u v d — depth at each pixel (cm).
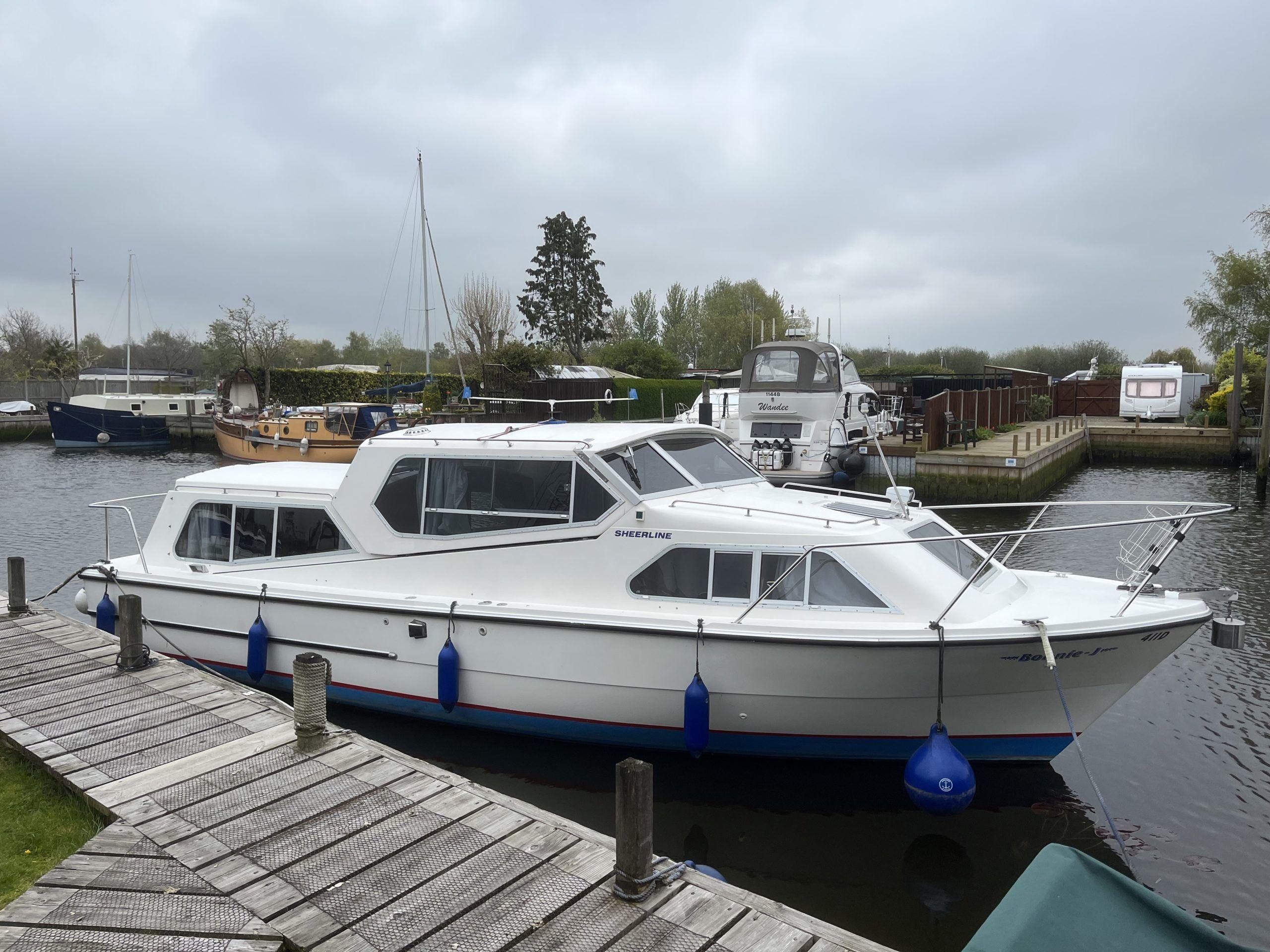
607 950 354
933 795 551
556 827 452
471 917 376
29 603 890
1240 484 2422
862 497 775
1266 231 3453
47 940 357
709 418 2198
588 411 3509
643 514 657
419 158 3938
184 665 706
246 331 4756
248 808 471
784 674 607
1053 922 311
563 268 6025
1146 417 3747
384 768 522
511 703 680
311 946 356
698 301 7431
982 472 2044
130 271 5762
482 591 701
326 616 733
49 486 2503
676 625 619
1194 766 691
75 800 500
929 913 510
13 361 6206
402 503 732
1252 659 927
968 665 586
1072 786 660
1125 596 653
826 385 1875
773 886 539
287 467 907
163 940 358
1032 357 7250
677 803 636
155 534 845
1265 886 532
